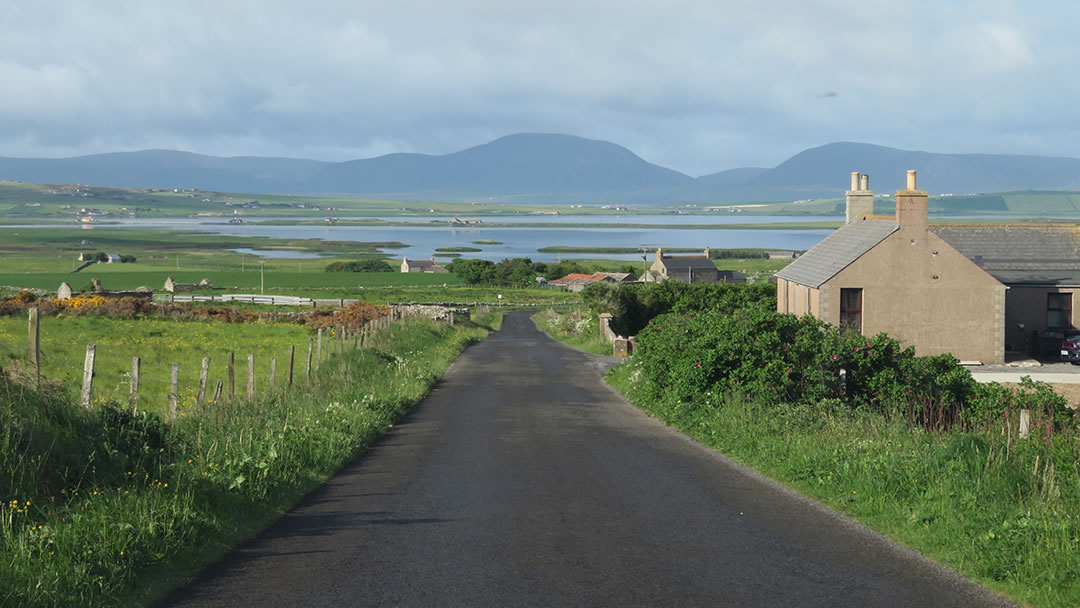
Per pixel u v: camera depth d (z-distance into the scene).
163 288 131.62
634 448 20.69
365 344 42.59
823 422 20.72
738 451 19.50
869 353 24.94
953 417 24.61
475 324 91.00
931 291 48.41
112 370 35.22
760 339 24.88
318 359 32.00
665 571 10.62
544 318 103.19
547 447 20.84
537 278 191.50
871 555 11.36
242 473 14.57
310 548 11.75
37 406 13.65
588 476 17.08
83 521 11.07
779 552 11.50
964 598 9.66
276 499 14.44
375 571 10.66
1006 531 11.20
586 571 10.62
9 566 9.52
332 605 9.45
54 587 9.24
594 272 194.75
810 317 26.67
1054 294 52.34
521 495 15.26
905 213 48.16
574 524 13.09
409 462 18.73
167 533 11.22
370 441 21.52
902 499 13.84
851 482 15.00
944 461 14.95
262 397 23.70
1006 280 52.38
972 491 13.40
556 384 37.94
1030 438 16.53
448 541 12.09
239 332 56.59
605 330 64.62
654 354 28.97
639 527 12.88
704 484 16.22
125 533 10.82
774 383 23.94
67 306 62.78
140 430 15.13
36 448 12.75
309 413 22.19
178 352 44.66
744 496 15.14
